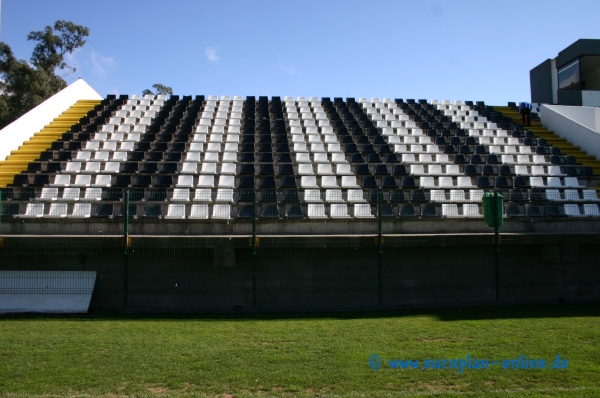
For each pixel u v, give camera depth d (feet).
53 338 34.32
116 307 47.09
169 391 24.68
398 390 24.80
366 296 49.26
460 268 51.08
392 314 44.11
